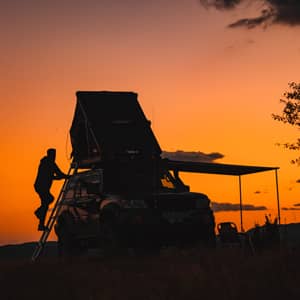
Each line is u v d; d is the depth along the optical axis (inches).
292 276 415.5
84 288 423.8
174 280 418.9
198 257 564.1
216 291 378.9
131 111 788.6
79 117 789.9
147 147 761.6
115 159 733.3
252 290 376.2
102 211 677.3
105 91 800.3
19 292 427.8
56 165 772.6
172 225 653.9
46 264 589.3
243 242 649.6
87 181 726.5
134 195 671.1
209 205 677.9
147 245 650.8
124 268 533.6
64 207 757.3
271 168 839.1
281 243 644.7
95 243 719.1
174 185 742.5
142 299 377.1
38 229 759.1
